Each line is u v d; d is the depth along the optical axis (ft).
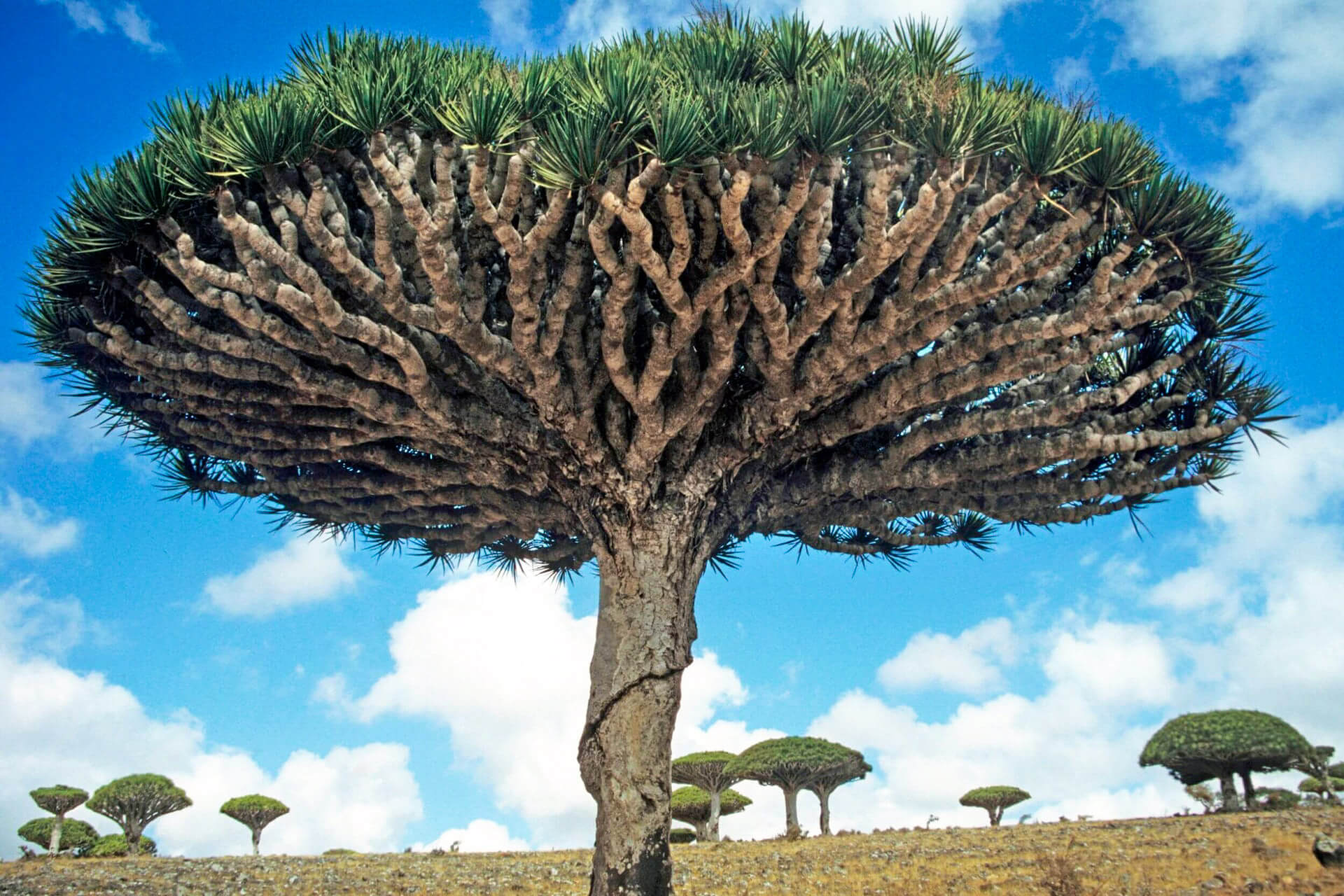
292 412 25.70
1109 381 28.76
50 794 65.92
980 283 21.40
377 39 23.48
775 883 34.65
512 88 21.09
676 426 24.75
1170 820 47.80
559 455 26.18
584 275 22.40
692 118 18.99
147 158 21.06
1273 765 59.98
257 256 20.62
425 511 31.24
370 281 21.20
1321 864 28.96
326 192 20.99
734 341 22.88
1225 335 26.35
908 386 24.09
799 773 72.18
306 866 42.29
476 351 22.84
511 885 36.22
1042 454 25.86
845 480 27.68
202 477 30.91
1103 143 20.38
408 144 21.72
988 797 76.48
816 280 21.68
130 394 27.37
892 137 20.90
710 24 24.89
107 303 23.68
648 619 25.31
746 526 28.58
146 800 66.69
